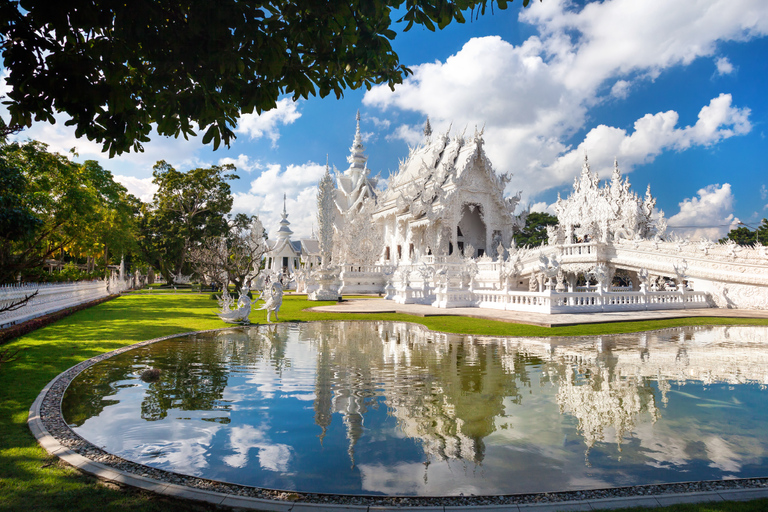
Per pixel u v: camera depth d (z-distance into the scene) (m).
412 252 45.34
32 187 22.66
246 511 3.85
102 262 47.47
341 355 11.25
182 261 54.78
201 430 5.88
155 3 3.96
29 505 3.86
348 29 4.43
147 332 15.02
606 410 6.86
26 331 13.92
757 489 4.27
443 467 4.81
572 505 3.94
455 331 15.53
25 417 6.15
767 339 14.30
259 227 56.81
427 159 49.62
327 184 33.84
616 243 31.30
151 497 4.09
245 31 4.03
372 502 4.04
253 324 18.08
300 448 5.31
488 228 41.72
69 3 3.71
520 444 5.48
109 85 4.25
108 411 6.62
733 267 25.61
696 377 9.03
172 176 53.41
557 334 14.96
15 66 4.01
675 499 4.07
